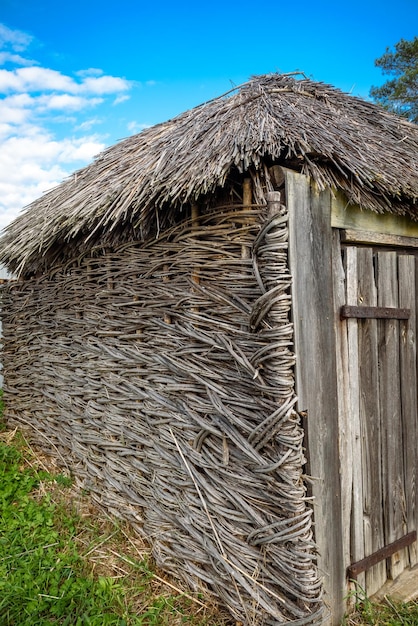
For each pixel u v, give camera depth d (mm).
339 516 1912
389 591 2180
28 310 3719
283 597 1772
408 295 2344
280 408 1663
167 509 2307
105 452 2830
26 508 2857
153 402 2371
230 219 1847
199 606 2064
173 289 2160
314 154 1728
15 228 3141
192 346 2076
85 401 3037
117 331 2600
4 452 3547
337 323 1976
